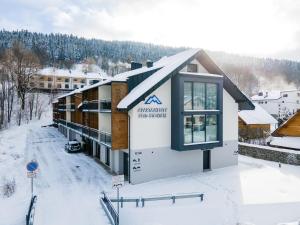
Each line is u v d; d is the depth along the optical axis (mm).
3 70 71375
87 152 31266
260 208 14930
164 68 22312
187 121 21156
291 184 19172
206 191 17922
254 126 41688
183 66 20750
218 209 14820
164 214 14203
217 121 22719
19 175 21125
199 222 13273
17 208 14969
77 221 13188
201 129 21875
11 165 23656
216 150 24219
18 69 70062
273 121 43906
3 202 15727
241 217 13797
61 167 24453
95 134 25734
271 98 78938
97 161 26781
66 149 32125
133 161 19828
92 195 17281
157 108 20781
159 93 20828
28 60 75375
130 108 18562
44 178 21062
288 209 14758
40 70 97000
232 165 25203
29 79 76812
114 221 12531
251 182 19828
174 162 21609
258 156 27844
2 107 55188
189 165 22375
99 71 159000
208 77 21766
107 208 14094
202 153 23109
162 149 21031
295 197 16578
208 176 21594
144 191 18109
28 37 173375
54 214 14086
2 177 20172
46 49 169375
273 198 16453
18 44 83188
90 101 27531
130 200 15227
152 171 20609
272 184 19250
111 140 20062
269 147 27375
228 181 20156
